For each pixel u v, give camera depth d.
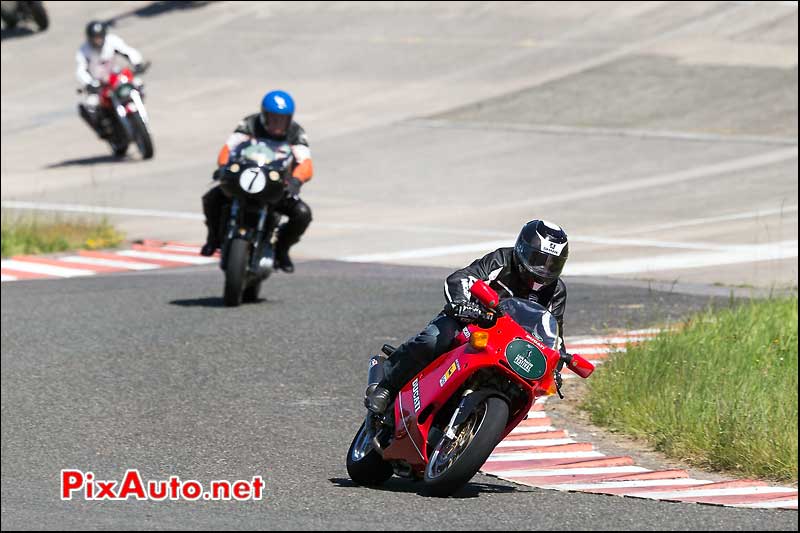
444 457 25.33
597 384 37.44
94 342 46.09
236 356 43.62
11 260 69.00
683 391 34.97
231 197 51.28
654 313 51.59
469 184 95.19
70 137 123.75
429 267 66.25
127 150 112.50
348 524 22.61
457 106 125.56
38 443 32.19
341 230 79.44
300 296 56.53
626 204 86.06
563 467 29.73
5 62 163.25
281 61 150.00
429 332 26.12
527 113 120.50
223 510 24.53
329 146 112.25
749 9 149.25
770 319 45.62
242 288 52.69
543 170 99.19
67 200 92.31
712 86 122.94
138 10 181.75
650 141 107.06
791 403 33.69
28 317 51.31
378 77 140.12
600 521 23.36
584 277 62.97
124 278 62.88
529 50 144.12
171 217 84.94
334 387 39.16
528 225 26.42
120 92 107.50
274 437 32.91
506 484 27.77
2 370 41.59
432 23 159.50
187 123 126.75
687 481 28.31
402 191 93.50
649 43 141.25
